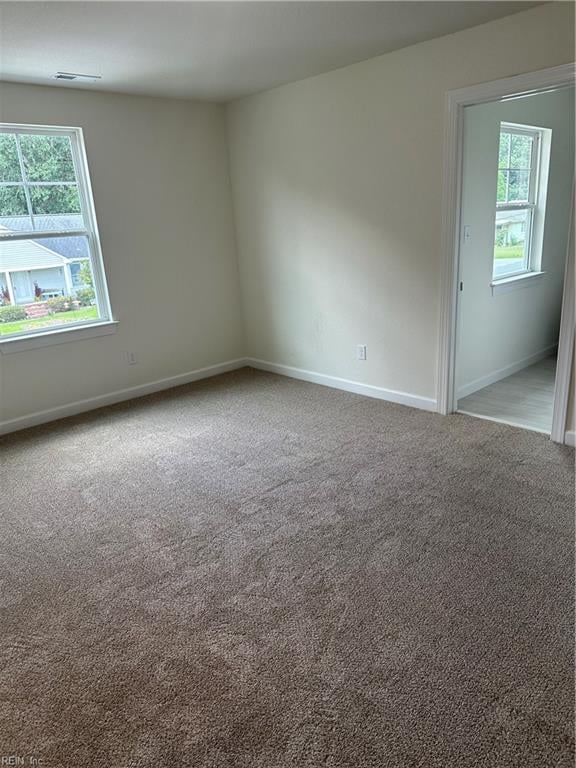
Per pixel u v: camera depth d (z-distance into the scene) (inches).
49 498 116.6
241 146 185.0
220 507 109.3
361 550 92.7
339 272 166.9
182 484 119.7
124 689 68.0
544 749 57.5
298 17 105.2
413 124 135.8
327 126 156.1
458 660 69.4
